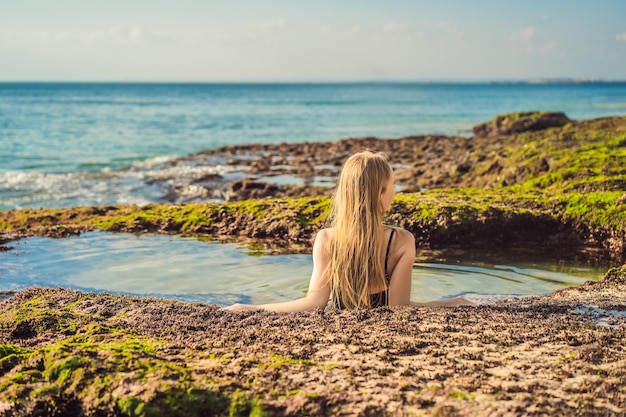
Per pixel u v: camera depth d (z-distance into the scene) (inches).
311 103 3417.8
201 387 104.2
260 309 158.6
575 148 505.4
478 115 2311.8
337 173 730.2
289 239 311.9
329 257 167.3
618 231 290.7
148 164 887.1
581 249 292.8
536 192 374.6
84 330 140.1
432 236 301.4
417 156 903.7
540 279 238.8
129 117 2074.3
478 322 145.9
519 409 98.3
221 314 153.8
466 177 590.9
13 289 221.1
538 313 155.0
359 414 97.3
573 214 307.4
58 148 1129.4
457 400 101.4
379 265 163.5
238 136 1459.2
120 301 168.1
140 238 313.3
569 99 3976.4
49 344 129.5
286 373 111.7
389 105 3181.6
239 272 246.4
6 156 990.4
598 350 124.3
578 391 105.7
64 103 3100.4
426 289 222.8
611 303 168.4
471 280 236.4
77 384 107.1
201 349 126.2
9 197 607.8
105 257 270.8
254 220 329.1
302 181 671.8
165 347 125.8
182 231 332.2
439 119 2090.3
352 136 1471.5
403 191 530.0
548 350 126.1
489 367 116.3
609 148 493.0
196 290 220.2
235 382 107.1
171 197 602.5
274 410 98.7
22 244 295.4
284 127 1743.4
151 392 101.3
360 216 161.3
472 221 302.2
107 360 113.7
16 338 141.7
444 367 115.9
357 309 159.6
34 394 105.5
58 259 266.2
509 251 289.3
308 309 162.1
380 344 128.6
